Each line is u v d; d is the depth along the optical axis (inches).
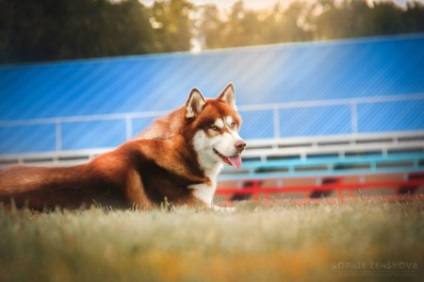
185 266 148.1
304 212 253.8
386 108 764.6
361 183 695.7
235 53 812.6
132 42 1251.2
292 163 733.3
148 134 316.2
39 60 1183.6
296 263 149.0
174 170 309.0
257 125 776.9
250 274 138.0
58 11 1189.1
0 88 828.0
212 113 314.7
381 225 197.2
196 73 814.5
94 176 298.8
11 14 1162.0
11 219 241.9
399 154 743.7
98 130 804.0
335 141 766.5
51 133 811.4
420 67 781.9
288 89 791.1
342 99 779.4
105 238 182.7
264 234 181.0
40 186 294.2
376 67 784.9
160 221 215.9
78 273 142.2
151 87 818.2
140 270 143.3
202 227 198.8
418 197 376.2
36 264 151.6
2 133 821.2
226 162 312.2
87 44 1203.9
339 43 793.6
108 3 1238.9
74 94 821.9
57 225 211.6
